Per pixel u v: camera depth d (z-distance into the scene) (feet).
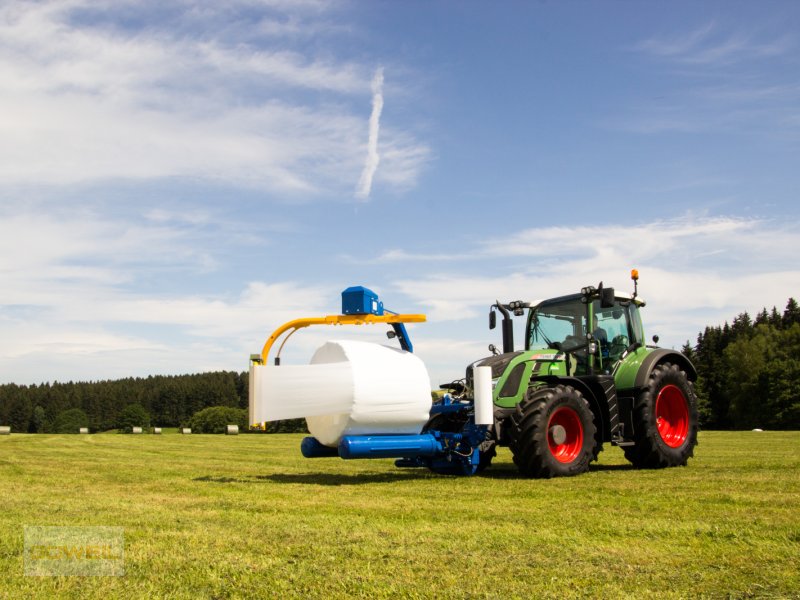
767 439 59.16
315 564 11.11
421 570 10.75
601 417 27.37
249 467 31.09
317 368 23.45
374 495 19.66
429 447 24.35
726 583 10.05
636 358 29.50
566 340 29.30
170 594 9.59
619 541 12.77
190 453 43.19
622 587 9.87
